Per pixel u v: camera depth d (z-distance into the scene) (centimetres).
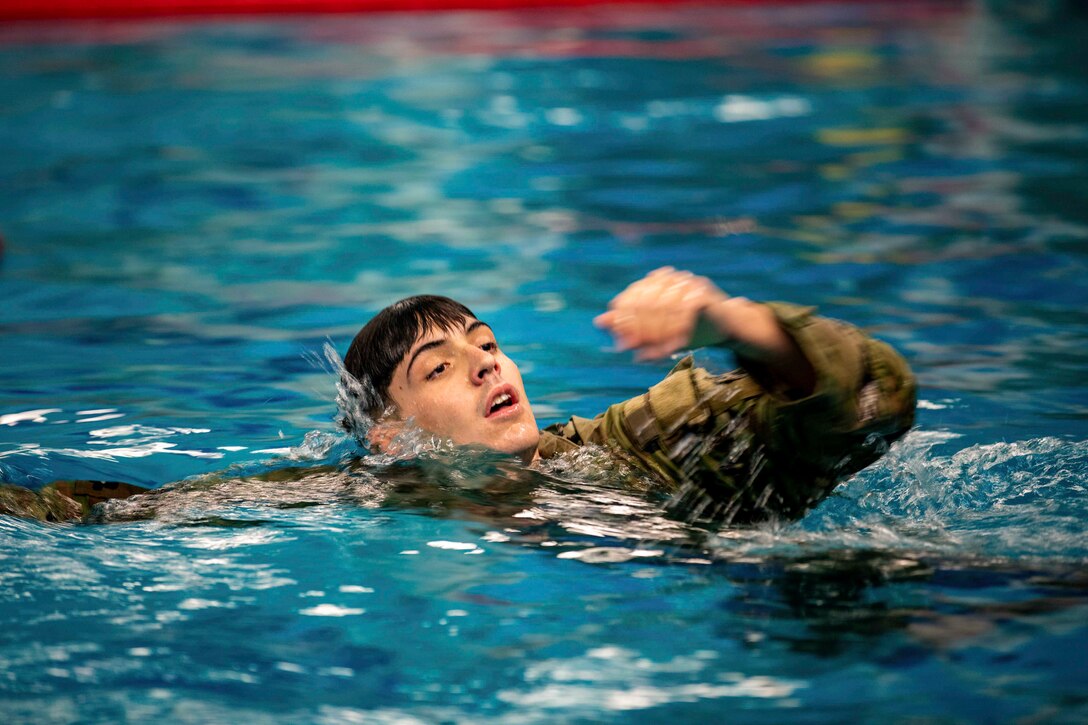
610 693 480
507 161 1819
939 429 848
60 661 505
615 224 1470
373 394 751
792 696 473
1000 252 1312
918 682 480
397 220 1511
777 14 3453
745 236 1405
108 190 1664
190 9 3403
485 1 3556
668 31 3141
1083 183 1609
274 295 1223
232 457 816
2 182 1708
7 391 951
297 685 488
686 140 1939
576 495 693
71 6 3303
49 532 647
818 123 2044
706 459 693
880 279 1230
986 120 2039
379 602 563
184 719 462
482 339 748
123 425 877
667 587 575
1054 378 955
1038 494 713
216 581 586
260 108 2202
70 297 1219
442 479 705
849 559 607
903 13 3438
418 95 2317
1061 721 447
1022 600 552
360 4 3488
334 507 681
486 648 518
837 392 617
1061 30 3094
